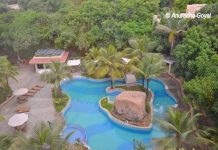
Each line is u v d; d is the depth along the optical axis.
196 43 32.56
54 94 38.72
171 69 42.12
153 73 34.75
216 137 24.84
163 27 41.59
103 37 48.41
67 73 38.12
